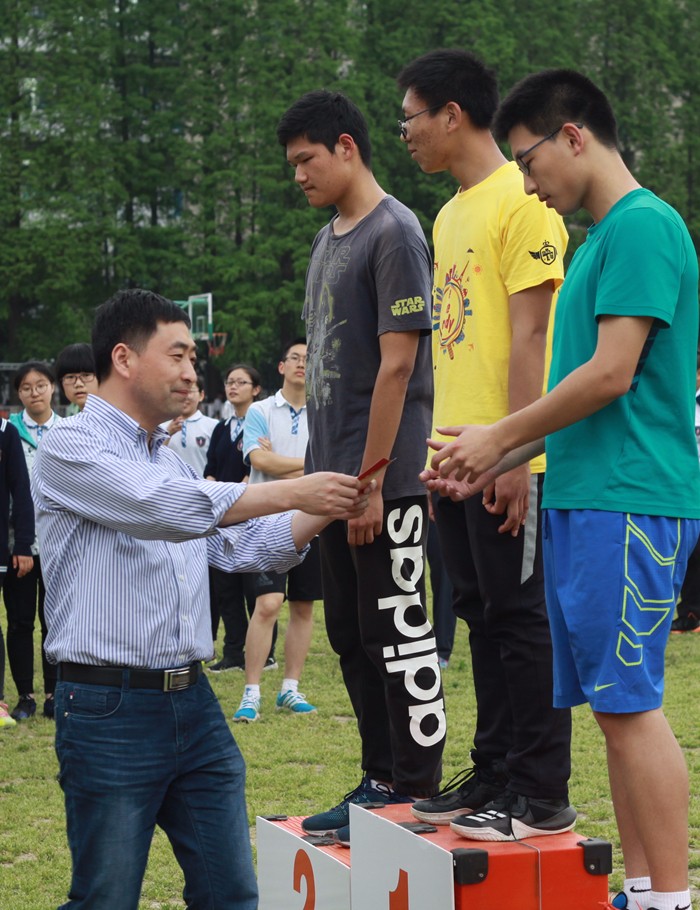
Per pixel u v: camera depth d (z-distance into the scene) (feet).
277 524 10.27
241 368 28.04
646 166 123.95
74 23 111.96
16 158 110.93
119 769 9.18
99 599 9.28
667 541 9.27
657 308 9.03
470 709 22.31
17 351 115.65
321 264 11.98
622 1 124.98
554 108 9.62
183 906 13.44
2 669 23.53
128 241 113.09
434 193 113.39
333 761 19.21
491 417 11.25
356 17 117.08
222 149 113.50
